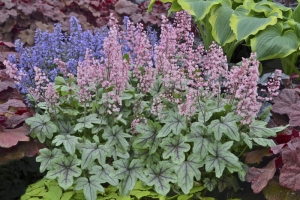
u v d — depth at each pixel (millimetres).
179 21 1490
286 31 1740
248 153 1349
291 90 1496
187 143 1354
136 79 1476
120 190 1286
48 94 1331
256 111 1337
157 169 1311
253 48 1711
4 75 1566
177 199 1305
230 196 1363
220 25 1827
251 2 1903
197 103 1363
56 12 2260
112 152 1323
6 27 2143
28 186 1372
